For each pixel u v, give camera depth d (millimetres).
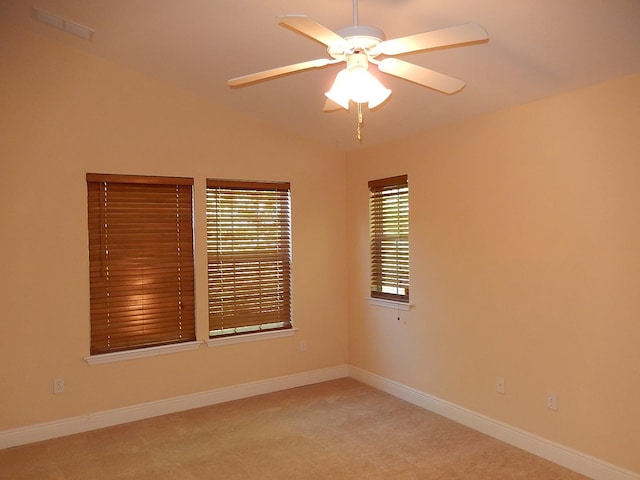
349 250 5047
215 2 2771
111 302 3934
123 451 3426
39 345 3631
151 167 4055
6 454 3395
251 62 3490
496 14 2393
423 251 4145
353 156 4961
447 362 3949
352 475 3053
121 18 3115
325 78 3555
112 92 3893
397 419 3943
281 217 4750
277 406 4270
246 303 4570
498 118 3479
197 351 4281
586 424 2996
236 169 4449
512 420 3441
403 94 3500
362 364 4922
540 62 2746
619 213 2799
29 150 3600
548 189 3166
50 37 3635
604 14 2242
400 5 2480
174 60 3641
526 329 3330
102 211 3895
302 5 2629
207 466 3197
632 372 2764
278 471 3119
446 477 3004
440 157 3959
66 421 3717
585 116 2951
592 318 2947
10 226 3533
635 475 2758
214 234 4391
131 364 3984
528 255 3301
